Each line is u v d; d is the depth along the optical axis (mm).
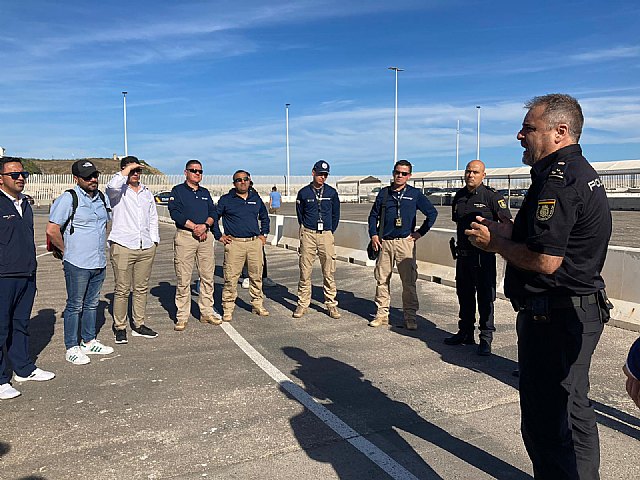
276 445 3910
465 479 3441
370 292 9547
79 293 5777
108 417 4414
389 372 5461
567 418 2707
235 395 4879
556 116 2650
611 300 7023
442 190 54781
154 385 5145
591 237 2582
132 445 3924
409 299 7059
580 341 2654
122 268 6461
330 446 3889
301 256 7770
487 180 40000
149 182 58844
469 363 5711
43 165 86250
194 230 7086
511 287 2826
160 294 9602
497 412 4457
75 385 5156
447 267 10227
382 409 4539
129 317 7895
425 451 3809
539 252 2498
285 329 7180
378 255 7223
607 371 5312
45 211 41656
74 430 4180
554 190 2506
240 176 7547
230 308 7703
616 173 40031
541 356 2709
